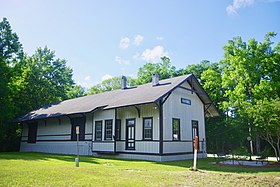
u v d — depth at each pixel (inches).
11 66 1024.9
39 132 962.7
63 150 830.5
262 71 927.7
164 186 241.6
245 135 879.7
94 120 739.4
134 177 289.6
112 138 672.4
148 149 623.5
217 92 1144.8
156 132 615.8
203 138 779.4
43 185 229.3
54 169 333.4
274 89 805.9
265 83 851.4
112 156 689.6
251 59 957.2
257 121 582.9
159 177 294.4
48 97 1310.3
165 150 612.7
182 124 698.2
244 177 303.7
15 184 229.9
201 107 805.2
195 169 385.7
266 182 273.1
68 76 1557.6
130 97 695.7
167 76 1455.5
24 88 1166.3
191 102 757.3
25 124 1051.9
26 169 327.0
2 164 383.9
